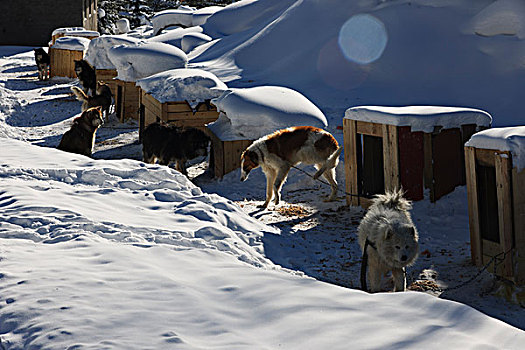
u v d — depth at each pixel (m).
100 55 25.31
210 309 4.48
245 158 11.41
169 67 21.73
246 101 13.73
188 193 9.73
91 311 4.39
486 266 7.53
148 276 5.27
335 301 4.60
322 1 26.89
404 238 6.61
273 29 27.53
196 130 13.51
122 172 10.20
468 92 19.02
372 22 23.77
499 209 7.42
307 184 12.95
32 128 22.45
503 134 7.49
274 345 3.81
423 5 23.58
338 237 9.64
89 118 13.75
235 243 7.58
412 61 21.31
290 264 8.12
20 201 8.05
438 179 10.38
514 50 20.19
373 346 3.72
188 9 54.50
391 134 10.23
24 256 5.93
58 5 52.12
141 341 3.86
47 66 35.84
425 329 3.96
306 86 21.77
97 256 5.97
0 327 4.25
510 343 3.70
